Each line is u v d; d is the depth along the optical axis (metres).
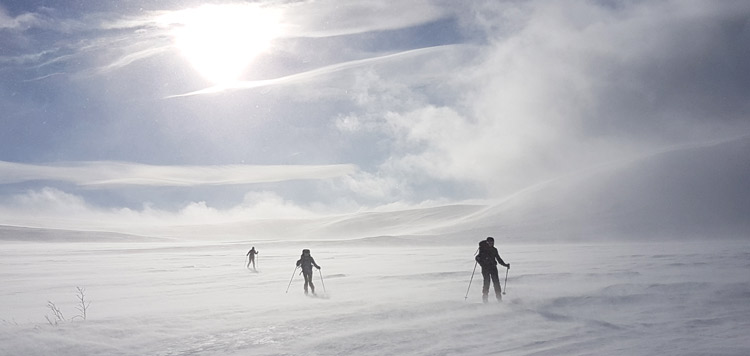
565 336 7.98
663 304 10.89
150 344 8.08
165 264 37.88
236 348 7.80
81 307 13.35
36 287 19.84
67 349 7.71
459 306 10.93
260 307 11.48
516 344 7.53
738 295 11.64
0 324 10.64
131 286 19.55
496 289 11.81
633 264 22.75
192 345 8.02
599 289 13.02
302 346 7.79
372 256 46.19
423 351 7.29
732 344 6.92
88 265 36.97
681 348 6.75
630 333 8.05
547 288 14.35
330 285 17.58
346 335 8.34
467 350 7.26
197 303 12.94
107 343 8.09
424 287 15.60
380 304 11.17
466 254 47.97
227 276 24.03
